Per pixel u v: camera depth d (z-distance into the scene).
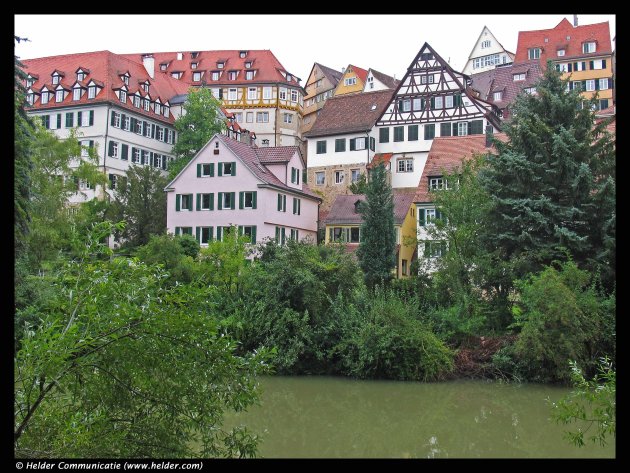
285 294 27.09
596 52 81.94
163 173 70.12
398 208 48.28
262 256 33.00
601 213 27.77
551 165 28.56
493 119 56.75
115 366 7.63
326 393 22.98
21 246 18.89
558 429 17.59
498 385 24.39
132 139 65.69
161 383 7.91
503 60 93.00
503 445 15.80
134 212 48.03
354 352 26.03
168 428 7.97
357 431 17.41
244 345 26.83
